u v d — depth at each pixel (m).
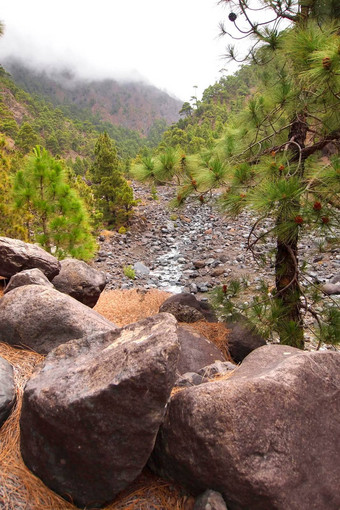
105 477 2.33
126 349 2.52
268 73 5.73
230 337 6.09
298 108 5.29
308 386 2.66
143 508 2.38
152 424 2.27
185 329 5.84
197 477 2.32
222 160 6.14
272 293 5.86
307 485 2.29
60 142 112.06
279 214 4.36
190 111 106.62
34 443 2.48
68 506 2.38
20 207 10.37
